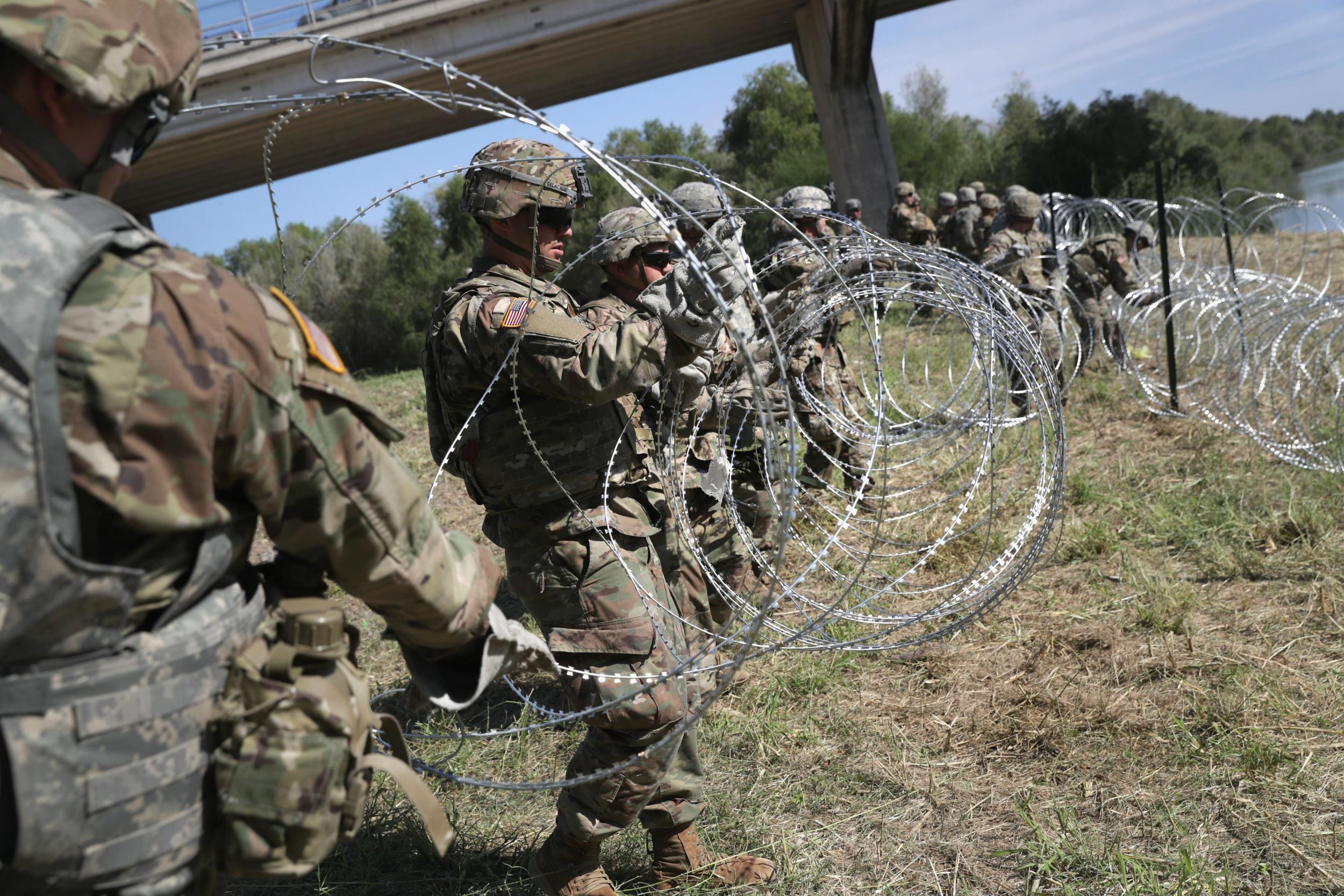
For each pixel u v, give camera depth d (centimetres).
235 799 126
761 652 227
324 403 129
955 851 288
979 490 605
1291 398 593
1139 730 337
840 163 2372
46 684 110
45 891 115
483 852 298
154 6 124
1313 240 1684
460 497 732
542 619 260
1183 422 725
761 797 321
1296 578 443
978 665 399
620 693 246
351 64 1966
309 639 132
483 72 2147
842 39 2161
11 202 111
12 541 105
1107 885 265
